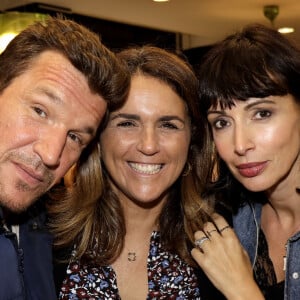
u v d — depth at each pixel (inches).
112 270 76.2
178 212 79.0
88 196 77.5
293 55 64.2
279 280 70.2
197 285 75.9
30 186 64.4
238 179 68.0
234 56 65.4
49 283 69.4
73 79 63.3
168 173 75.4
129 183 75.4
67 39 64.8
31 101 62.4
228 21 244.4
